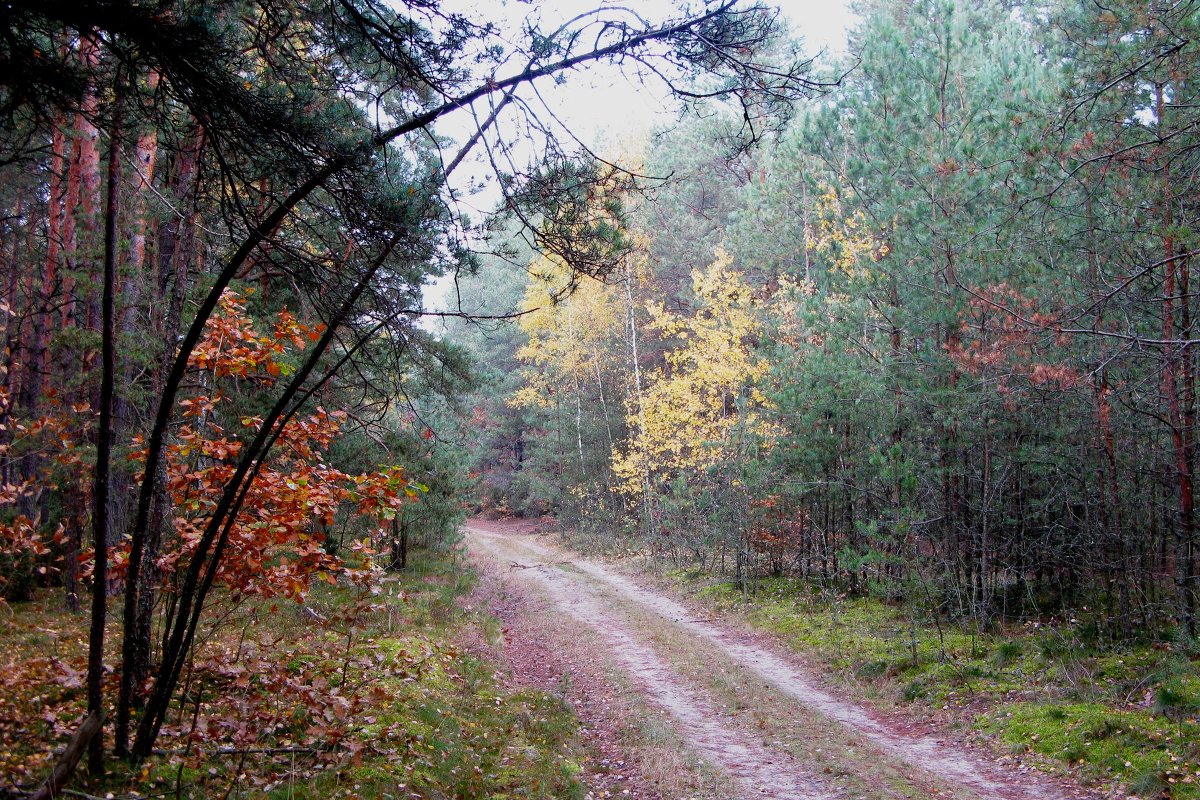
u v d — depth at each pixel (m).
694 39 5.34
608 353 33.25
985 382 11.65
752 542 20.30
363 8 5.32
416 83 5.71
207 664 7.45
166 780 5.64
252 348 8.05
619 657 14.38
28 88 4.88
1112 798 7.43
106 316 5.48
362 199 5.65
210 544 6.16
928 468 14.12
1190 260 9.27
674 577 23.02
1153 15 9.05
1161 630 11.61
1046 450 12.38
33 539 7.88
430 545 24.27
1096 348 11.31
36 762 5.37
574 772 8.35
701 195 30.69
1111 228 10.23
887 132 14.52
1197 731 8.09
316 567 7.10
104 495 5.53
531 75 5.44
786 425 17.81
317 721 6.65
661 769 8.55
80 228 11.03
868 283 14.95
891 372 14.40
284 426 6.73
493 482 48.97
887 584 16.02
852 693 11.96
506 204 6.17
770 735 9.91
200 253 10.43
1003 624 13.48
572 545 33.06
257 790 5.88
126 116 5.60
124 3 4.32
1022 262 11.97
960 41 14.28
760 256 21.39
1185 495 10.63
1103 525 12.51
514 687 11.84
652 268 28.84
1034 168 10.66
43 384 14.73
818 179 17.98
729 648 15.14
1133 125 9.68
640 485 26.28
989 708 10.31
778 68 6.20
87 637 9.04
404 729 7.95
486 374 16.95
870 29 16.33
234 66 5.23
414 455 17.69
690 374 22.08
